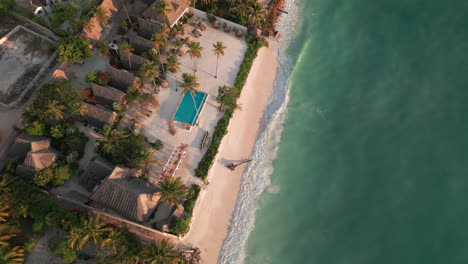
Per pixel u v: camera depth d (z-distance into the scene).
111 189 48.88
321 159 59.97
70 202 50.78
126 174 50.53
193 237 51.81
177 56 66.81
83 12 68.19
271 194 56.84
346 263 51.38
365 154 59.91
